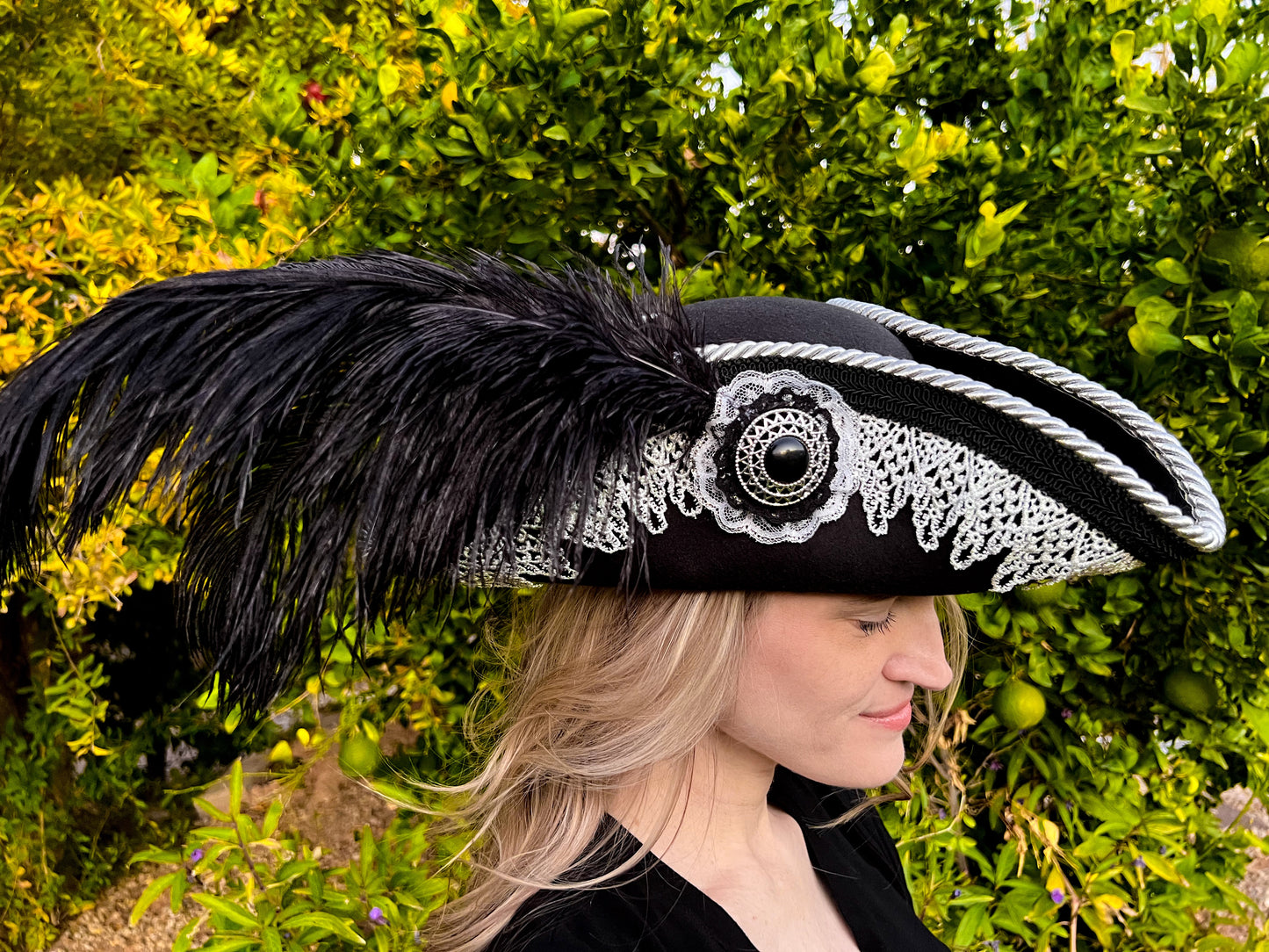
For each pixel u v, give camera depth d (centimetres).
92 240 246
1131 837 185
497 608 150
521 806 94
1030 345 164
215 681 77
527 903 84
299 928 163
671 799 89
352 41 313
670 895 84
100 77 313
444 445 66
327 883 176
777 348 71
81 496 66
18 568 73
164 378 66
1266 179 141
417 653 181
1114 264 159
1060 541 71
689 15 159
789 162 163
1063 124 163
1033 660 166
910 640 82
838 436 70
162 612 409
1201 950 201
